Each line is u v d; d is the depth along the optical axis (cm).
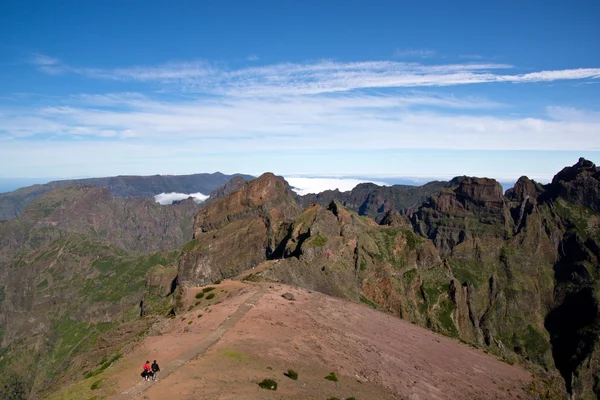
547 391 10481
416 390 6744
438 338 12369
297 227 19738
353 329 8994
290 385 4975
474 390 8144
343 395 5181
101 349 10300
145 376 4697
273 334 6844
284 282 13600
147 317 11294
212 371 4950
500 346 19288
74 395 4541
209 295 10188
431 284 19825
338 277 16400
